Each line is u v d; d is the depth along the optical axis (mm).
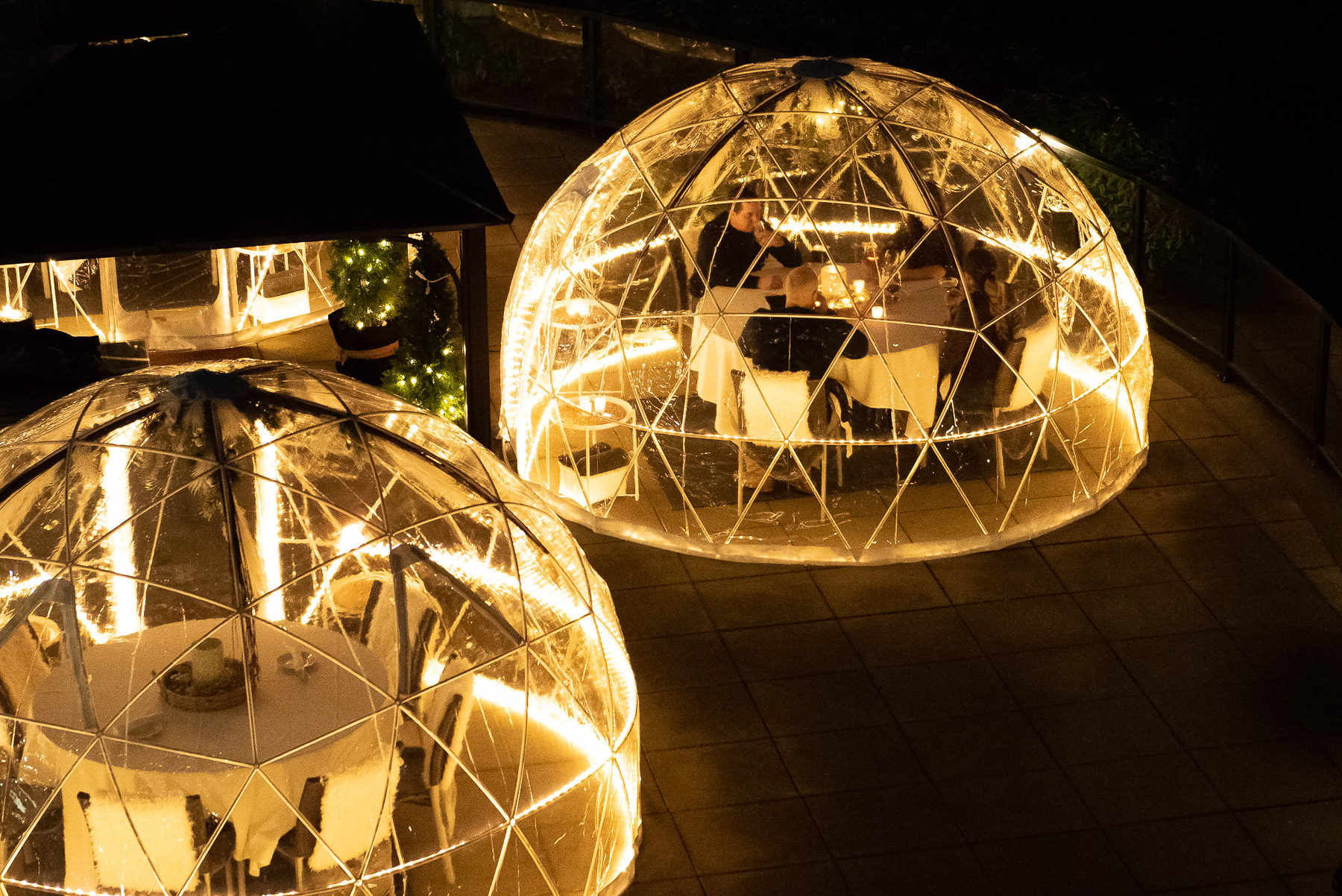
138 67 12609
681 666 11258
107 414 9336
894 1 23141
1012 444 12883
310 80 13125
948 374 12633
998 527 12742
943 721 10719
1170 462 13891
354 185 12180
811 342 12539
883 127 13344
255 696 8484
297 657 8750
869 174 13164
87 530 8789
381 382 14273
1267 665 11312
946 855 9539
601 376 13203
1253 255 14469
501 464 10438
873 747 10461
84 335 14992
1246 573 12375
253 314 15523
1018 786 10117
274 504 8930
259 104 12617
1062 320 13008
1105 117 18250
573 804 9172
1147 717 10758
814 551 12508
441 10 21141
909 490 12820
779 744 10492
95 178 11805
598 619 9820
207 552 8742
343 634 8906
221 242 11523
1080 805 9961
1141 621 11781
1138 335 13836
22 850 8258
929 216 12883
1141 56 22922
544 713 9203
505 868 8867
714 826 9773
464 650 8953
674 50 20172
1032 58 20438
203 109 12461
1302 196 20125
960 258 12805
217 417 9070
